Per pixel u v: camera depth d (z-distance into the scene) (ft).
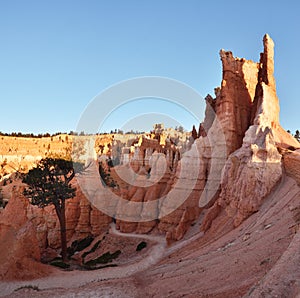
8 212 94.99
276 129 112.57
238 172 91.04
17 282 77.20
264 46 124.16
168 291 51.34
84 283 77.66
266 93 111.75
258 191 79.10
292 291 30.09
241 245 58.75
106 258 114.21
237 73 124.16
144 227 131.03
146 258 99.35
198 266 58.59
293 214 54.75
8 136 408.26
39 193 121.39
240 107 121.29
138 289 59.93
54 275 86.63
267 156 82.53
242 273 44.45
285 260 36.09
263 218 66.95
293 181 72.74
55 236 140.05
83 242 140.77
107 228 144.87
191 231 107.96
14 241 87.86
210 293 42.91
